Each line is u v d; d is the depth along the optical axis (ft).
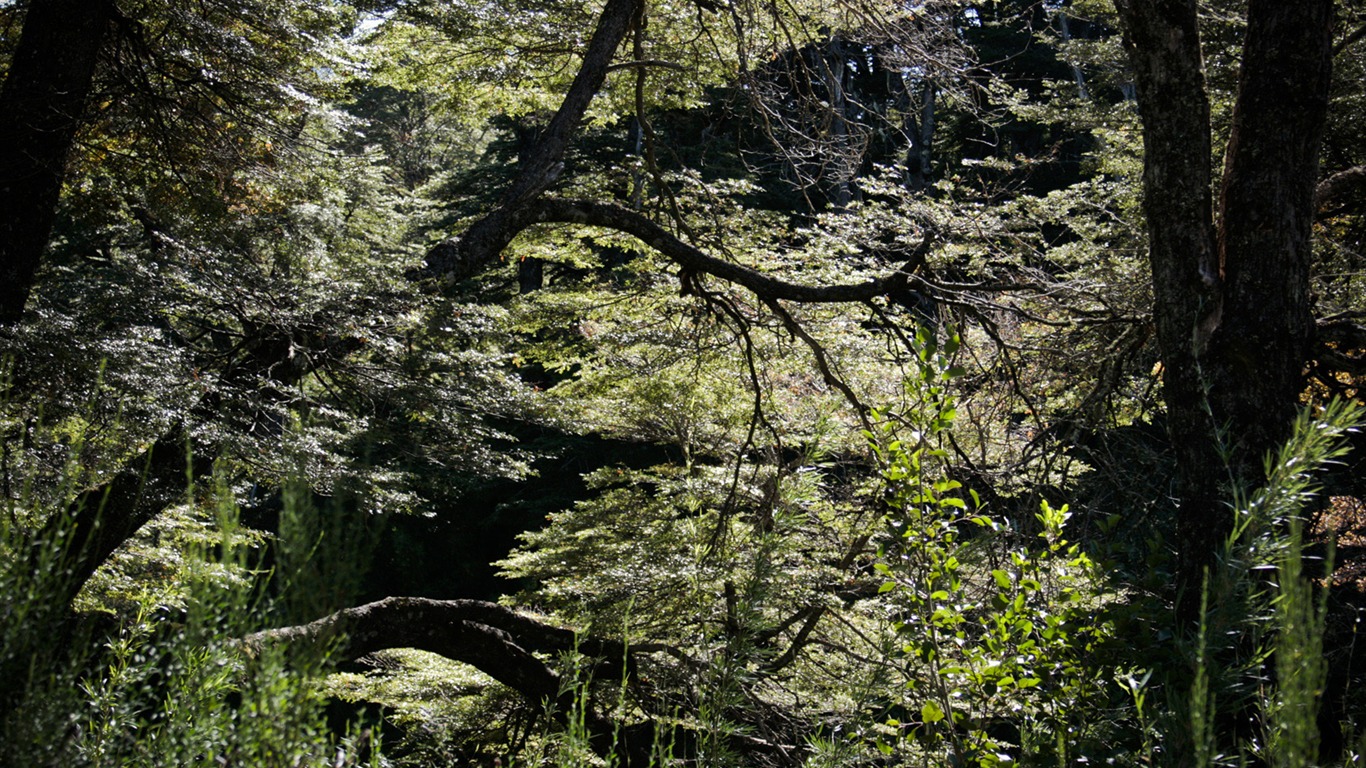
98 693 5.19
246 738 3.84
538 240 33.37
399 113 113.19
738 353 30.99
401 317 21.90
